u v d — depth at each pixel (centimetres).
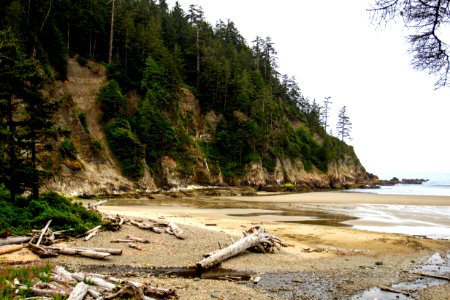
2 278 894
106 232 1748
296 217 3022
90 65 6041
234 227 2236
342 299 1009
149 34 7012
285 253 1608
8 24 4600
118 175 4978
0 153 1692
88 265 1282
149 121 5825
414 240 1998
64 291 845
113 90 5725
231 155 7319
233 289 1060
